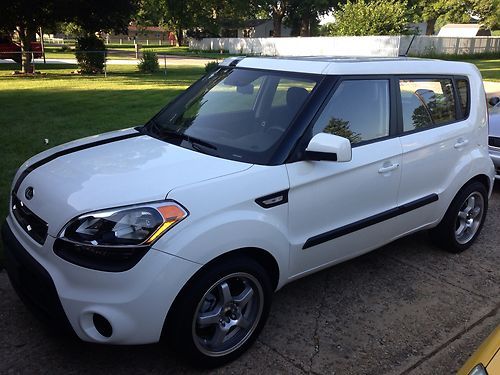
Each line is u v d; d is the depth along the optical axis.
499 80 20.86
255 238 2.88
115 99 13.12
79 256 2.57
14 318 3.34
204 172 2.88
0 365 2.90
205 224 2.67
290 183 3.05
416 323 3.51
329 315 3.57
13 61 29.19
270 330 3.37
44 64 27.22
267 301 3.11
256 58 4.02
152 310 2.55
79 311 2.55
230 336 3.02
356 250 3.68
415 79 4.04
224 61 4.29
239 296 2.97
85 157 3.22
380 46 35.91
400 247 4.77
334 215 3.40
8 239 3.03
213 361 2.91
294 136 3.17
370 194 3.61
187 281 2.62
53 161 3.24
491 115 6.97
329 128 3.35
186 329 2.71
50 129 8.91
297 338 3.29
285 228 3.10
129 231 2.54
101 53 22.81
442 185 4.28
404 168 3.83
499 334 2.22
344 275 4.17
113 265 2.52
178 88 16.25
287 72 3.61
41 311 2.79
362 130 3.59
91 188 2.75
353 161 3.44
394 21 37.62
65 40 83.94
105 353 3.04
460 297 3.88
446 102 4.36
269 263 3.13
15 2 19.66
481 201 4.73
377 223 3.71
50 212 2.72
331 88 3.38
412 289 3.97
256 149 3.17
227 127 3.48
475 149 4.59
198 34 62.91
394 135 3.80
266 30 72.19
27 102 12.23
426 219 4.22
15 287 2.98
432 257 4.56
